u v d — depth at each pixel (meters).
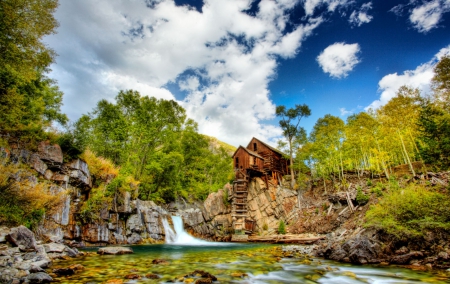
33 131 18.23
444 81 23.95
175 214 35.31
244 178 44.00
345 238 15.24
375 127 35.44
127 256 13.87
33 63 16.23
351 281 8.36
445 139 18.61
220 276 8.91
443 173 20.25
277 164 51.53
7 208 12.92
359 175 40.47
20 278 7.04
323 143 43.22
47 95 28.72
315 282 8.24
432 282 8.09
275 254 16.08
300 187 43.97
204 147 56.28
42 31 15.84
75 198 19.95
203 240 35.53
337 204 32.03
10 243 9.83
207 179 56.16
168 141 41.84
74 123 21.72
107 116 35.06
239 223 38.78
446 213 12.59
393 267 10.75
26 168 16.42
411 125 27.17
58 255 11.77
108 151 34.72
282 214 40.56
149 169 36.28
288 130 51.88
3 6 13.52
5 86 15.76
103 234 21.05
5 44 14.27
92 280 7.75
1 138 15.80
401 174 31.75
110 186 23.41
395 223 13.27
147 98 40.41
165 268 10.25
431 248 11.45
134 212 25.52
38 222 14.93
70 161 20.42
